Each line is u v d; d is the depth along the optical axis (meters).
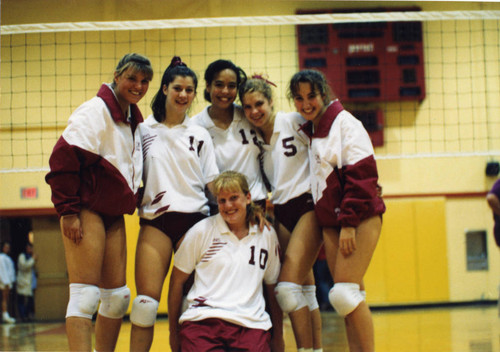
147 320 2.65
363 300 2.67
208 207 2.97
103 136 2.56
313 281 3.17
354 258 2.63
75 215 2.47
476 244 7.60
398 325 5.68
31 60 6.52
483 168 7.57
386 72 7.41
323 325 5.94
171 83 2.83
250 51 6.51
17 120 6.54
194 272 2.93
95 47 6.47
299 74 2.77
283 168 2.96
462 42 7.41
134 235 6.85
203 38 6.62
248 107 2.92
